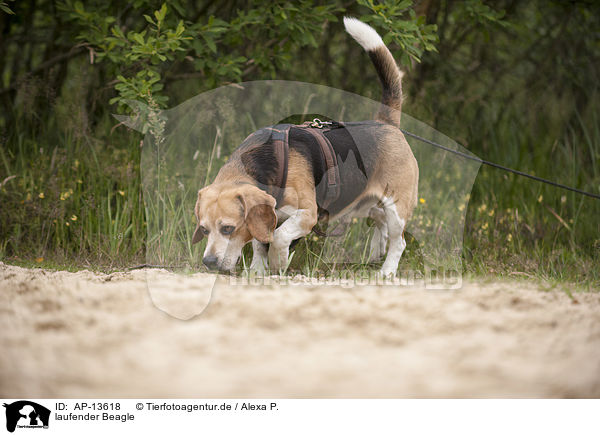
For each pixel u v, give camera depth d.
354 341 3.86
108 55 7.28
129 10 8.84
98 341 3.77
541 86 11.12
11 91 9.12
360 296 4.92
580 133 10.62
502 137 10.38
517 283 5.81
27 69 9.38
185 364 3.44
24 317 4.15
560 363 3.57
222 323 4.19
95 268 6.70
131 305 4.61
